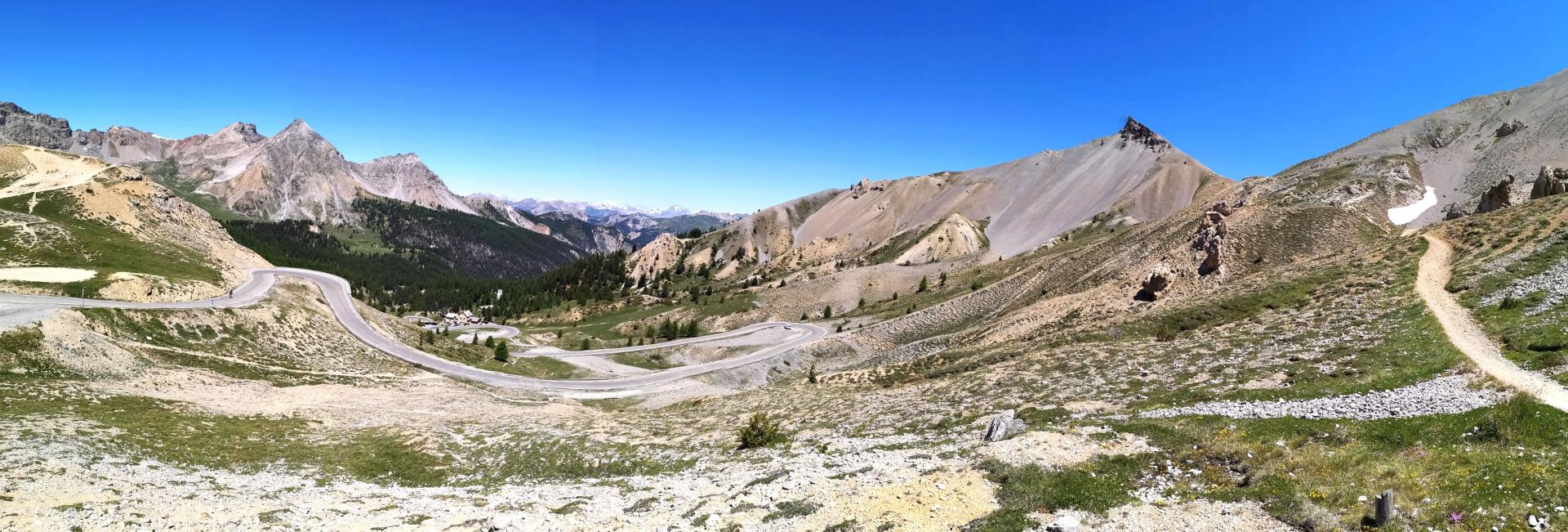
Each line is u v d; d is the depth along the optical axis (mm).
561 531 23641
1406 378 30781
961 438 34375
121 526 21797
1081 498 22281
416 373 99500
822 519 22734
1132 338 63281
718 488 28953
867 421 43562
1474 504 17422
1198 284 87750
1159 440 28094
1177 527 19500
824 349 138250
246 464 40719
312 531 23344
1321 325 47125
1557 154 150875
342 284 145500
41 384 50406
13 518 21312
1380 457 21906
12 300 74625
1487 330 37188
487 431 53406
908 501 23734
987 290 148750
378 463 44219
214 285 107875
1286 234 97625
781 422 48781
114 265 108438
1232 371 38875
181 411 50000
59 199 128750
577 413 72125
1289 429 26719
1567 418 21438
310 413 57250
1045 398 40844
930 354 87062
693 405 70938
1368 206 118125
